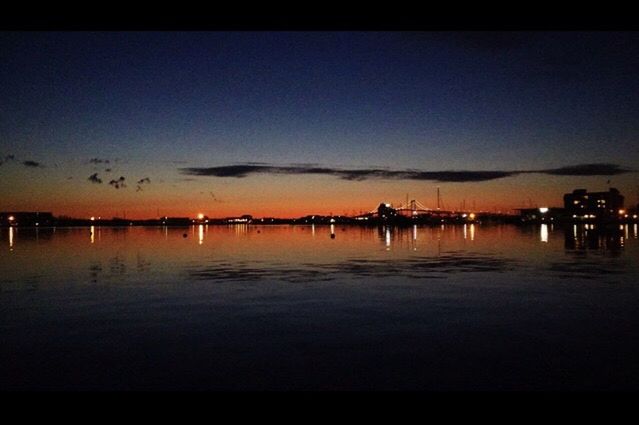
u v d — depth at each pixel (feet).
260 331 38.91
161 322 42.29
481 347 33.86
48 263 95.66
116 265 91.81
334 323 41.57
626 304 49.01
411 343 35.04
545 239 181.37
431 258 104.32
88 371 29.35
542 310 46.32
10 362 31.14
